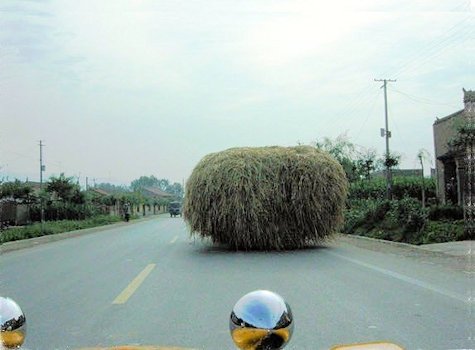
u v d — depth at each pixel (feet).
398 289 23.04
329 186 46.21
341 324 16.03
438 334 14.47
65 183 130.31
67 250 50.55
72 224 102.12
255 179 44.91
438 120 78.69
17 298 20.89
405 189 101.14
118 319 16.80
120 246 53.21
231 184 44.86
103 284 25.44
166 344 13.55
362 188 101.60
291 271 29.99
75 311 18.07
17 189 108.47
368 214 65.21
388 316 17.22
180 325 15.94
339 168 47.42
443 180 76.48
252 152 46.34
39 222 108.99
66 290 23.25
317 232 46.19
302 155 46.03
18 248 55.11
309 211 45.52
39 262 38.19
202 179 45.85
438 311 17.84
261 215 44.80
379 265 32.63
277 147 47.57
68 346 13.19
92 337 14.33
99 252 46.60
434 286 23.72
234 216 44.75
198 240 57.00
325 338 14.25
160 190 372.58
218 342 13.91
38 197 118.21
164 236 70.28
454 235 46.60
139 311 18.16
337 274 28.53
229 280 26.53
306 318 17.01
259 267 32.24
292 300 20.48
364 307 18.89
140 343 13.69
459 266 31.27
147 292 22.65
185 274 29.22
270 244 45.34
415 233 50.80
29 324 15.85
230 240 45.78
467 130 40.29
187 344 13.60
